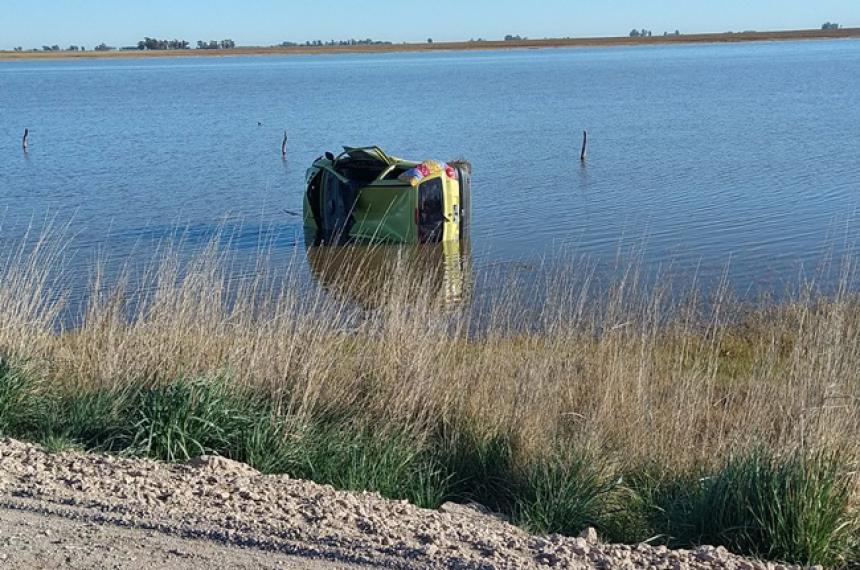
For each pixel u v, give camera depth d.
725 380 10.12
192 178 32.47
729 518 6.25
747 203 25.58
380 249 20.62
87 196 28.48
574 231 22.28
